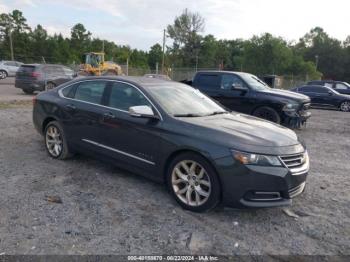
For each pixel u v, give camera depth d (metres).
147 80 5.57
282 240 3.79
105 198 4.64
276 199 4.07
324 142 9.35
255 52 68.94
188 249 3.51
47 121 6.41
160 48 93.06
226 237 3.79
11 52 73.56
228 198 4.05
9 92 20.58
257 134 4.30
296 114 9.88
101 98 5.55
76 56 88.81
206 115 5.04
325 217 4.41
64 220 3.99
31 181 5.15
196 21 88.81
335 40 100.81
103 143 5.38
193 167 4.31
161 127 4.60
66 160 6.23
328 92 20.53
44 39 87.19
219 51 92.38
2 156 6.38
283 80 42.16
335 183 5.75
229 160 3.99
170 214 4.25
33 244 3.47
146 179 5.40
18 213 4.11
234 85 10.64
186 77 42.44
